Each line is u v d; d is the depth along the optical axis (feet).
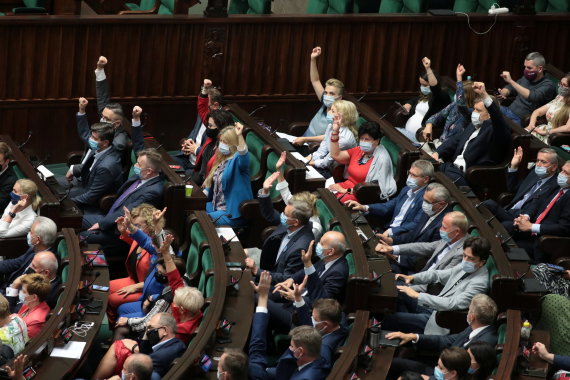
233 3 132.05
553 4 135.03
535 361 73.05
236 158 99.55
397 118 124.26
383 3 132.87
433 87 116.67
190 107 125.39
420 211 93.71
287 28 124.88
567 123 110.73
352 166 104.22
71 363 73.92
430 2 132.16
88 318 79.20
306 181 101.45
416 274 84.84
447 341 78.02
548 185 96.22
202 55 123.13
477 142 104.88
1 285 94.38
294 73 127.34
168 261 82.64
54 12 133.39
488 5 132.87
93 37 119.03
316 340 70.33
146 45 120.88
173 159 109.81
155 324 75.77
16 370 70.03
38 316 79.30
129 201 98.37
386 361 74.28
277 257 89.04
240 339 75.10
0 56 116.37
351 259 83.56
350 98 114.73
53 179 102.42
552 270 85.40
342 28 126.62
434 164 102.53
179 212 98.22
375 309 81.25
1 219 95.20
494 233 86.74
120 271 100.37
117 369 77.15
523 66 133.18
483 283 81.97
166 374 69.05
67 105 120.88
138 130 106.11
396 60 130.00
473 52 131.44
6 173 100.22
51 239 87.97
